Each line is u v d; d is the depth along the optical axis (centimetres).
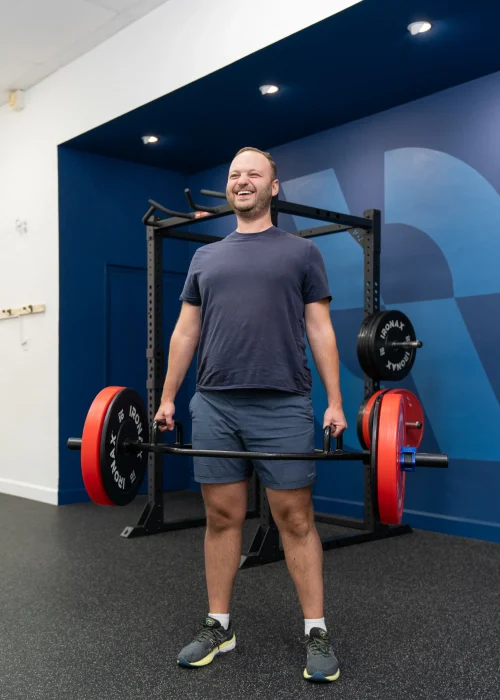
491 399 287
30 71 372
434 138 306
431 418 305
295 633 180
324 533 294
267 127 348
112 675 155
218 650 163
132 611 198
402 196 318
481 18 238
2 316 408
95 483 156
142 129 349
